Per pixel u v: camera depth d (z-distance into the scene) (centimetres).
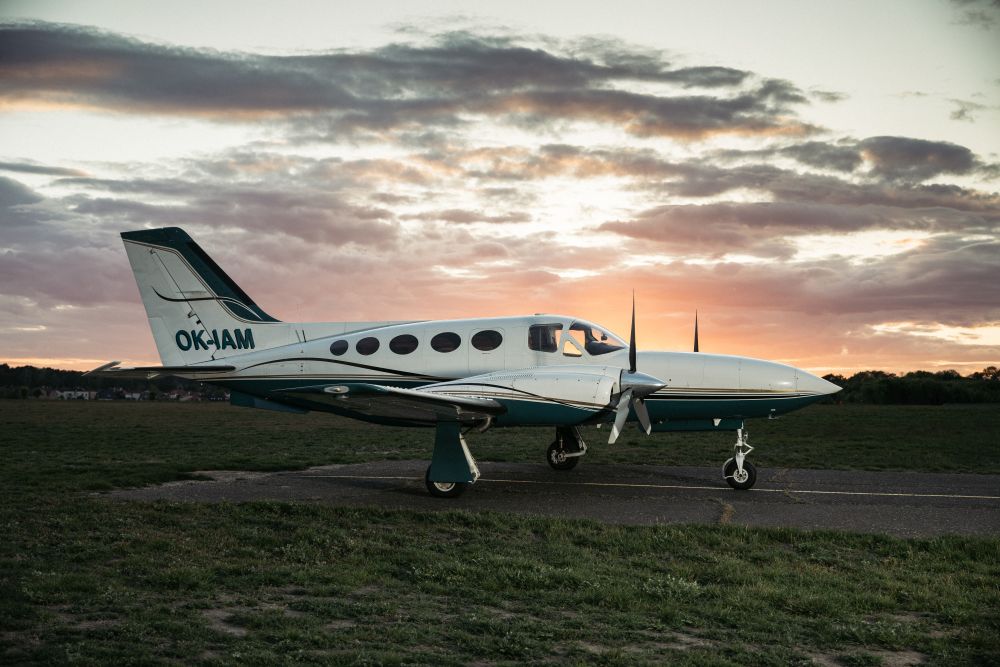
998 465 1847
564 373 1320
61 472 1478
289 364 1591
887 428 3191
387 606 678
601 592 741
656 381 1341
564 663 562
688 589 762
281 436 2633
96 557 815
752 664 582
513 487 1388
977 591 800
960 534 1020
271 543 905
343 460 1777
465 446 1274
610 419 1367
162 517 1009
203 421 3703
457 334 1507
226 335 1683
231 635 589
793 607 733
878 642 641
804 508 1194
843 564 882
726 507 1194
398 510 1081
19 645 547
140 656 530
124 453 1986
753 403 1426
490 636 614
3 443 2298
